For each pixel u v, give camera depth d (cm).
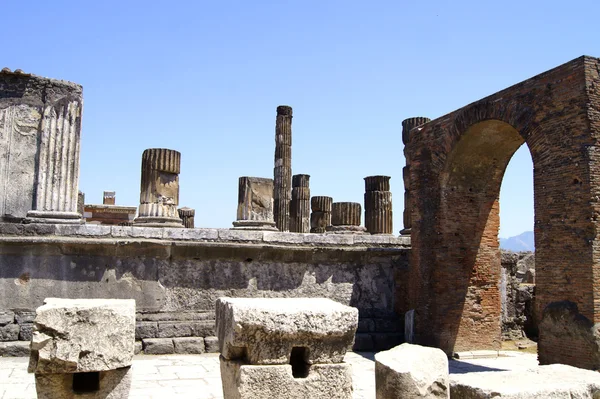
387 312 1616
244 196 1714
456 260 1505
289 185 3198
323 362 662
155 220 1509
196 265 1427
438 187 1509
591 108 1130
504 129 1423
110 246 1335
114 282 1348
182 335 1376
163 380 1049
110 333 693
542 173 1216
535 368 752
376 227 2048
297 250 1503
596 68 1148
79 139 1426
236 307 641
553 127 1195
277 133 3222
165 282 1396
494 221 1563
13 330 1256
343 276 1575
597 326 1088
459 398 670
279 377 637
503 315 1794
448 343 1470
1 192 1347
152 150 1530
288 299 732
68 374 686
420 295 1523
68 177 1397
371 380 1098
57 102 1405
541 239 1208
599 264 1103
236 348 653
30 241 1277
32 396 881
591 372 732
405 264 1628
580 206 1128
